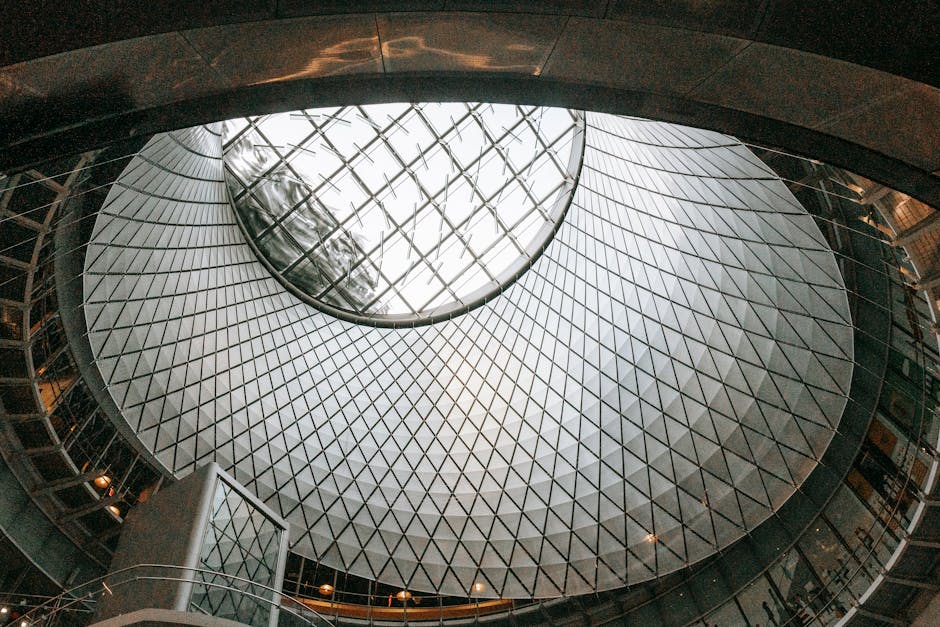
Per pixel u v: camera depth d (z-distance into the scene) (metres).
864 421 19.06
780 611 20.52
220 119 7.48
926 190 7.42
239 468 24.78
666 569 23.23
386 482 27.70
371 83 7.81
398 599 25.36
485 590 25.19
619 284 26.20
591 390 26.83
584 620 24.28
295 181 28.95
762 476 21.94
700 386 23.72
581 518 25.27
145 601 13.32
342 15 6.67
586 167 27.42
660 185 22.97
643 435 24.98
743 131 7.88
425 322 31.38
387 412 29.47
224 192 27.27
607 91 7.86
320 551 25.39
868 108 7.00
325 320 30.66
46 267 17.66
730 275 22.23
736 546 22.45
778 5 6.36
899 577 17.64
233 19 6.34
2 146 6.23
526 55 7.48
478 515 26.75
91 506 20.66
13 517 18.94
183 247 24.16
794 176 16.98
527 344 29.14
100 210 18.53
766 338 21.67
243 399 26.17
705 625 22.20
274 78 7.29
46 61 5.88
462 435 28.75
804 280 19.91
